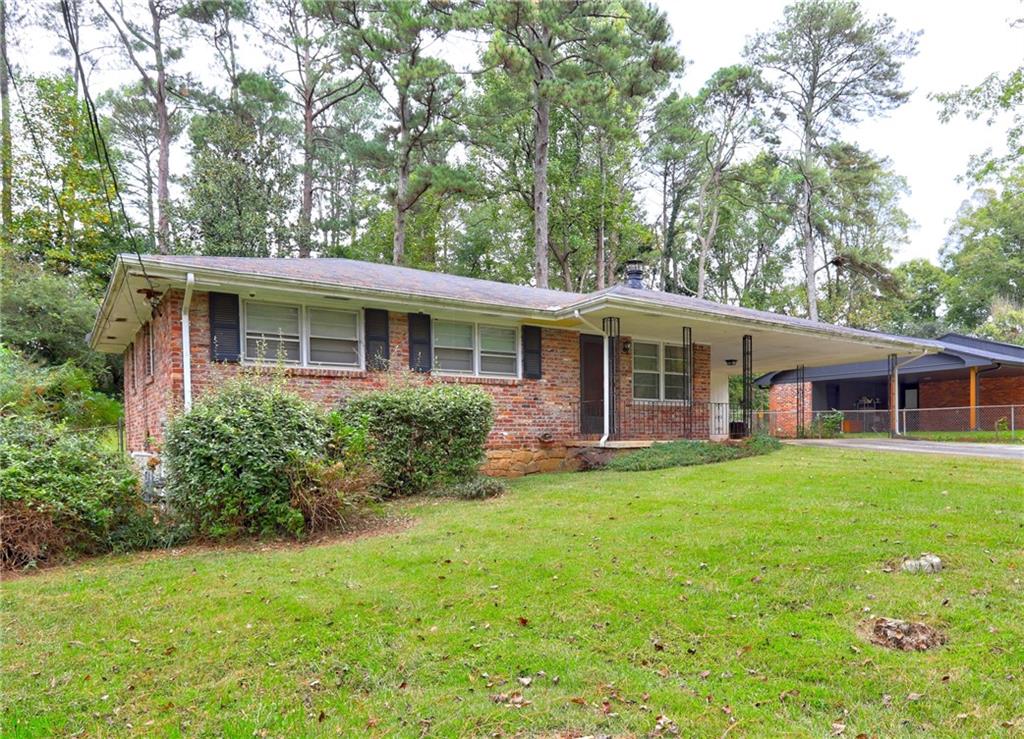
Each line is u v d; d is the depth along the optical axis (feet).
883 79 92.68
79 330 57.52
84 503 18.72
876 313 114.52
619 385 43.21
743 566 15.57
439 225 110.22
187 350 27.55
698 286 114.52
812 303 103.24
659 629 12.42
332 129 102.73
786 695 9.98
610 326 37.65
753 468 31.12
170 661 11.46
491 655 11.55
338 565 16.94
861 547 16.42
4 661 11.47
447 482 29.12
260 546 19.97
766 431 71.41
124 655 11.70
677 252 120.88
